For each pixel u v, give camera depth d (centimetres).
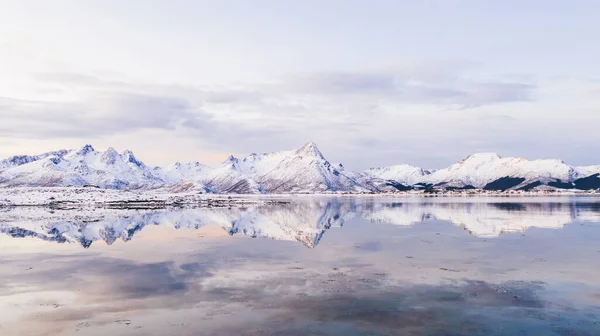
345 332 1795
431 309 2098
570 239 4434
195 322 1919
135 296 2339
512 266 3073
